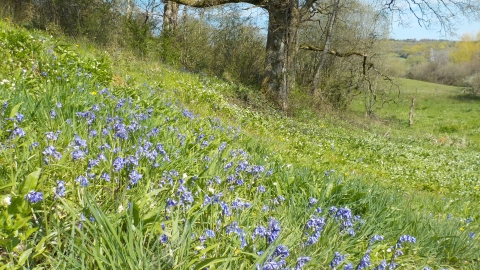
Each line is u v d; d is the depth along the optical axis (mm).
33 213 2455
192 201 3139
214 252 2732
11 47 8289
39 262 2400
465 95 62688
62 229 2449
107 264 2258
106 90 6750
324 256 3180
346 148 15445
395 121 43312
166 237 2586
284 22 21609
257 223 3463
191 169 4141
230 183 3994
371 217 4453
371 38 33906
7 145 3291
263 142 9461
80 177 2770
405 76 86062
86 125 4277
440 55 86000
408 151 20484
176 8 25688
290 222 3717
